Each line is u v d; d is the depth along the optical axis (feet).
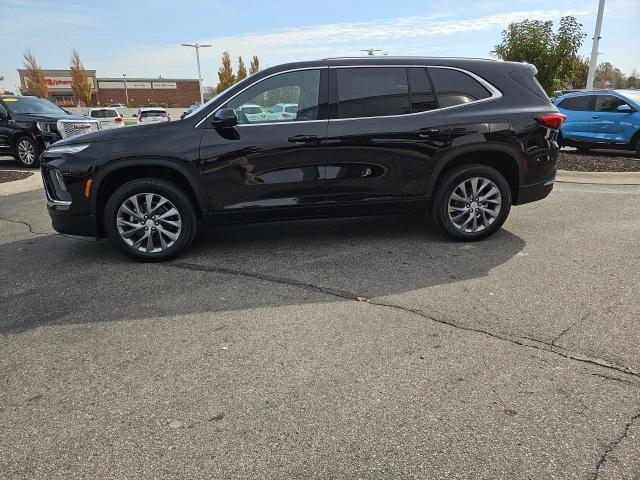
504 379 9.43
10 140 41.47
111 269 15.97
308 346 10.84
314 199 16.42
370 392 9.15
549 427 8.11
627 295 12.92
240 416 8.61
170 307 12.99
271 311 12.59
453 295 13.24
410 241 17.97
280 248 17.62
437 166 16.63
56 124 42.19
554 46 44.21
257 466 7.48
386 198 16.72
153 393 9.32
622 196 24.95
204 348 10.87
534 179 17.30
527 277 14.33
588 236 18.11
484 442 7.82
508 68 17.30
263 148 15.81
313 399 9.00
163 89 257.34
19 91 186.50
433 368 9.86
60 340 11.39
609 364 9.82
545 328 11.32
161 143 15.56
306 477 7.25
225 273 15.33
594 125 39.70
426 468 7.35
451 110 16.60
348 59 16.57
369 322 11.86
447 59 17.03
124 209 16.02
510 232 18.84
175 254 16.52
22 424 8.57
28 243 19.25
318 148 16.01
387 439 7.95
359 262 15.93
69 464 7.63
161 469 7.48
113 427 8.43
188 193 16.47
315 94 16.24
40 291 14.30
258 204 16.24
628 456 7.45
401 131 16.21
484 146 16.58
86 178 15.52
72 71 179.11
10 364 10.44
